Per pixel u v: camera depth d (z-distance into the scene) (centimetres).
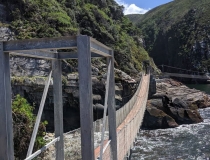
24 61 2244
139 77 3725
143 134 2317
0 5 2631
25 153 854
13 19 2650
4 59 431
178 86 4588
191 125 2647
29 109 967
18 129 848
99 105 2383
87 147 418
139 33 6606
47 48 437
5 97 421
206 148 1891
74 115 2405
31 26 2689
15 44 435
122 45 4156
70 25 3014
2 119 418
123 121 1430
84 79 420
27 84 2123
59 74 600
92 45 483
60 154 599
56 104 599
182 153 1791
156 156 1736
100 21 4041
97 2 4984
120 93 2942
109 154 669
